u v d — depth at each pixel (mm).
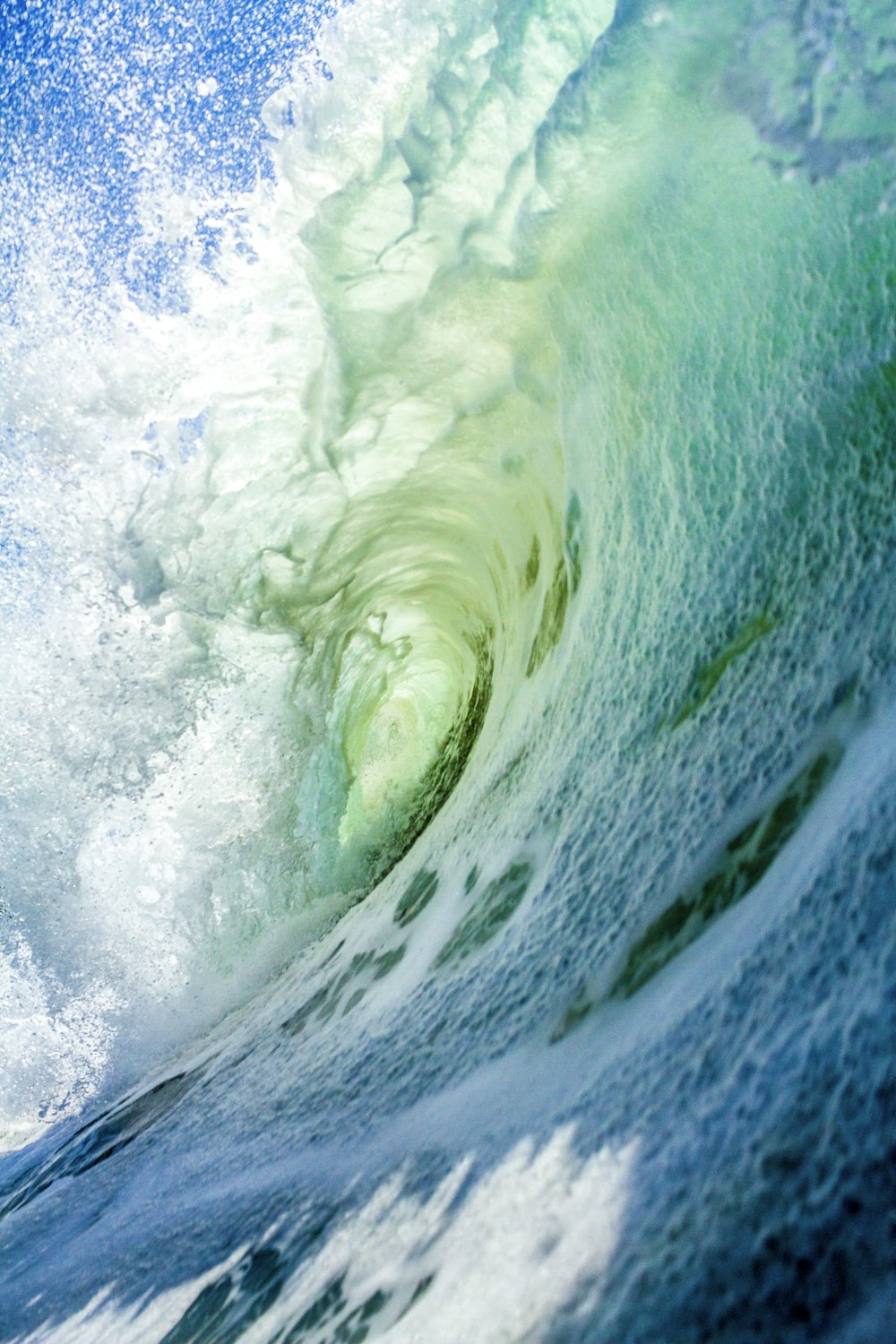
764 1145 1219
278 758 6703
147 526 5832
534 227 3887
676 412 3352
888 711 1955
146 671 6117
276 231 4891
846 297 2607
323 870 7043
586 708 3707
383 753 9797
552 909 2930
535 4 3678
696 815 2447
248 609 6395
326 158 4492
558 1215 1473
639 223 3408
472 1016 2793
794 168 2639
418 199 4391
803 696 2320
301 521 6145
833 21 2387
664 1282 1155
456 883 4285
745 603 2818
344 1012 4051
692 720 2799
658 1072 1635
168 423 5566
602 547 3998
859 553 2406
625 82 3111
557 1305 1273
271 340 5281
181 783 6367
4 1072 6074
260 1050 4539
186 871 6422
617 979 2236
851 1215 1031
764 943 1683
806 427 2719
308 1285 1976
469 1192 1784
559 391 4477
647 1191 1353
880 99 2377
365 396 5277
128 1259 3088
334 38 4203
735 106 2754
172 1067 5492
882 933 1349
